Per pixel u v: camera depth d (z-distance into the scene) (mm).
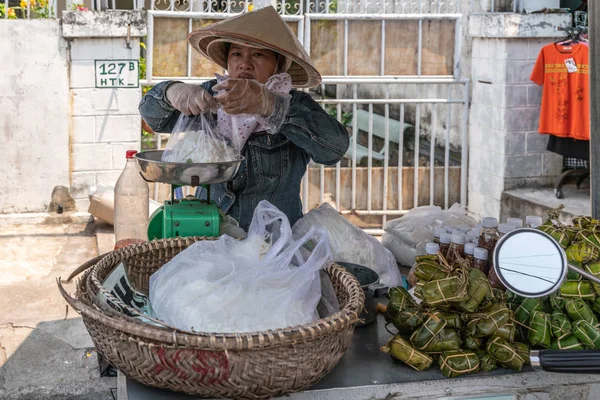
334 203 6695
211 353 1652
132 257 2230
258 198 2824
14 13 6375
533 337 1969
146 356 1694
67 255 5793
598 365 1588
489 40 6531
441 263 2068
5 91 6238
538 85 6387
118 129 6430
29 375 3883
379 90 8117
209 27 2490
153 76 6363
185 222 2395
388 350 1950
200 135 2377
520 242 1694
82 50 6234
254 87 2195
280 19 2562
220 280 1864
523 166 6527
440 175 6844
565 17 6230
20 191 6461
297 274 1924
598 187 2629
